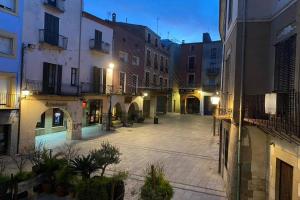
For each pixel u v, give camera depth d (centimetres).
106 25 2652
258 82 836
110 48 2728
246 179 816
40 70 1845
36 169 914
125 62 3103
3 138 1521
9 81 1580
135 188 1047
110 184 822
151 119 3753
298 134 500
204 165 1432
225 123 1138
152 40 3941
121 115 3028
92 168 894
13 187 793
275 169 728
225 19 1274
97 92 2525
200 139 2228
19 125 1583
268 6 834
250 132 817
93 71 2478
